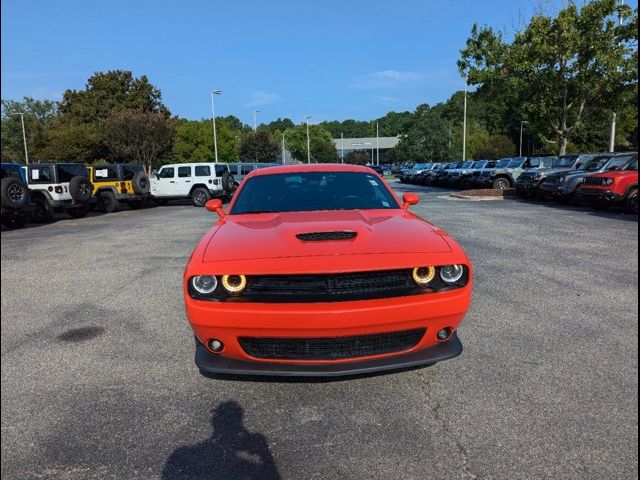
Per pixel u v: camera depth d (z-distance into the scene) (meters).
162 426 2.78
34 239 11.05
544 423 2.69
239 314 2.71
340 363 2.78
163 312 4.94
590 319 4.34
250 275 2.75
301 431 2.69
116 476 2.35
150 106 53.53
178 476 2.34
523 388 3.09
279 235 3.18
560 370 3.33
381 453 2.47
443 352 2.93
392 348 2.88
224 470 2.38
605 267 6.32
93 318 4.81
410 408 2.89
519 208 14.56
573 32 17.02
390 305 2.71
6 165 13.18
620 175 12.32
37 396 3.18
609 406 2.84
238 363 2.87
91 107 50.91
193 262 2.92
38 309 5.19
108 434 2.71
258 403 3.02
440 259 2.85
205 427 2.76
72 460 2.48
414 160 62.31
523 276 5.93
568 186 14.88
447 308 2.81
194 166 20.84
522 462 2.36
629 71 16.78
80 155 46.41
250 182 4.56
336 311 2.66
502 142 62.78
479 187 24.92
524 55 18.20
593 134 50.19
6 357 3.85
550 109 19.16
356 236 3.13
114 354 3.86
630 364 3.40
